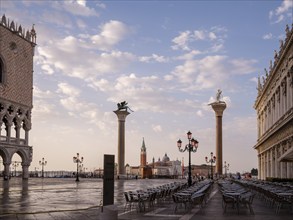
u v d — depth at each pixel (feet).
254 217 70.44
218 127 354.74
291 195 77.36
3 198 112.06
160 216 71.67
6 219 66.59
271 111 239.91
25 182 247.91
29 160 292.81
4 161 265.75
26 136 294.25
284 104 188.55
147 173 466.70
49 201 102.37
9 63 276.21
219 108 355.36
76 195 127.03
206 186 106.83
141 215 73.15
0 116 263.90
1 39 268.41
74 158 328.29
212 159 307.58
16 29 283.38
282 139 192.75
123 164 387.14
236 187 106.22
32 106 301.63
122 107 388.78
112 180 57.16
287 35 165.68
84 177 457.68
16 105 281.95
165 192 95.81
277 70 208.54
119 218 68.59
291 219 67.67
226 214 75.05
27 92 296.30
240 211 80.38
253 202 103.04
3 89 267.80
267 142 265.13
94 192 144.05
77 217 69.41
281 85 196.54
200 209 84.17
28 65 298.97
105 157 56.34
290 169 189.16
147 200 79.77
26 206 88.07
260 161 316.40
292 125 165.37
